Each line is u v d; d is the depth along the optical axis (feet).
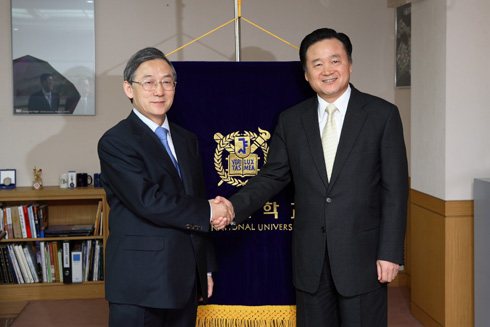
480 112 10.61
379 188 7.59
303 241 7.66
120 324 6.78
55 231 14.03
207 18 14.51
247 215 7.74
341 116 7.71
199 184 7.54
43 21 14.24
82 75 14.46
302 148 7.67
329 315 7.82
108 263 6.94
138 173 6.70
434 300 11.37
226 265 8.49
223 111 8.37
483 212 10.17
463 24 10.47
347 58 7.57
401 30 14.23
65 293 14.23
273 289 8.52
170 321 7.18
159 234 6.79
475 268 10.50
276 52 14.57
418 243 12.17
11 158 14.51
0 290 14.01
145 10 14.43
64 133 14.60
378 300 7.59
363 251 7.41
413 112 12.08
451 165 10.66
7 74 14.32
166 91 7.04
